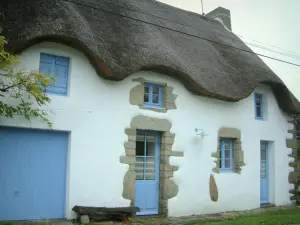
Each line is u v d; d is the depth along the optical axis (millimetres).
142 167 8734
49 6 7469
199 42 11234
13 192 6953
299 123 12367
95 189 7688
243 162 10500
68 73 7699
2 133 6945
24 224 6512
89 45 7418
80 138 7609
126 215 7883
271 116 11531
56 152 7473
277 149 11586
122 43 8328
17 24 6859
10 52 6652
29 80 6191
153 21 10586
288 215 9016
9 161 6965
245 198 10383
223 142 10383
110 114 8062
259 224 7781
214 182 9703
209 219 8648
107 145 7945
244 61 11344
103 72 7832
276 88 11328
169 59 8664
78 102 7660
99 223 7301
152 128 8672
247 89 10047
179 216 8891
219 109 10094
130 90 8445
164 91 9109
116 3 10117
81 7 8703
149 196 8719
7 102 6844
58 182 7438
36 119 7121
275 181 11383
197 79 9016
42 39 7203
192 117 9453
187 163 9219
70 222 7031
